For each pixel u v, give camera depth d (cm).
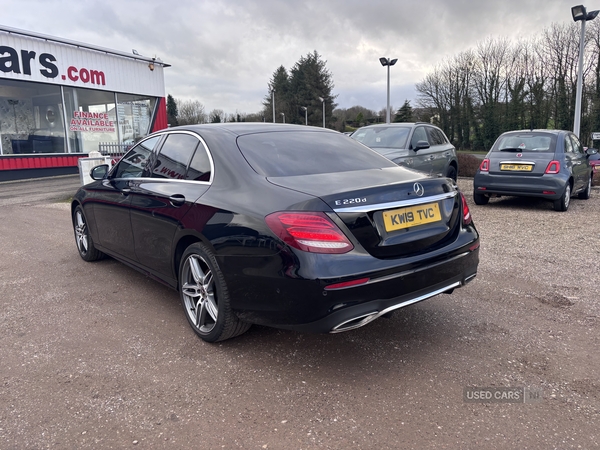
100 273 495
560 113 4269
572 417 236
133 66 2216
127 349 317
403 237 279
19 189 1462
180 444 220
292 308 258
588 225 712
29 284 461
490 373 280
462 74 5150
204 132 357
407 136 864
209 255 303
